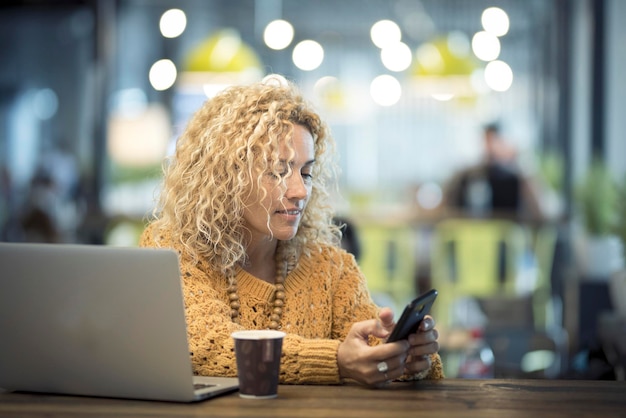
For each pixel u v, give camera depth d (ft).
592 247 21.12
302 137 7.13
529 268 26.11
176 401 5.87
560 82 31.45
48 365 6.19
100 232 27.07
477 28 39.55
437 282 25.22
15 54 39.55
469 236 24.63
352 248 13.41
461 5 39.63
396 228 25.94
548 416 5.46
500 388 6.33
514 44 38.09
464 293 24.56
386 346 6.23
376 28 29.58
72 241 29.09
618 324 13.29
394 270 25.71
